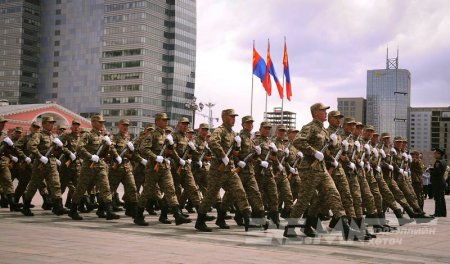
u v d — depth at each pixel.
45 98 147.62
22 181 12.85
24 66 146.88
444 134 157.12
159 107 135.00
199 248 7.48
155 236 8.74
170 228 10.08
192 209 14.35
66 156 12.99
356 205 9.58
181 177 11.45
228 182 9.56
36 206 14.55
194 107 57.94
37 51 150.00
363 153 11.22
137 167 13.56
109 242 7.79
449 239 9.37
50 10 148.38
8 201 12.57
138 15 131.75
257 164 11.06
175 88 137.38
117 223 10.72
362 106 157.25
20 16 146.25
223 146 9.73
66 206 13.71
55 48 146.88
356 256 7.21
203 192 14.19
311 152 8.62
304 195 8.73
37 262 6.09
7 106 67.94
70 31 144.00
